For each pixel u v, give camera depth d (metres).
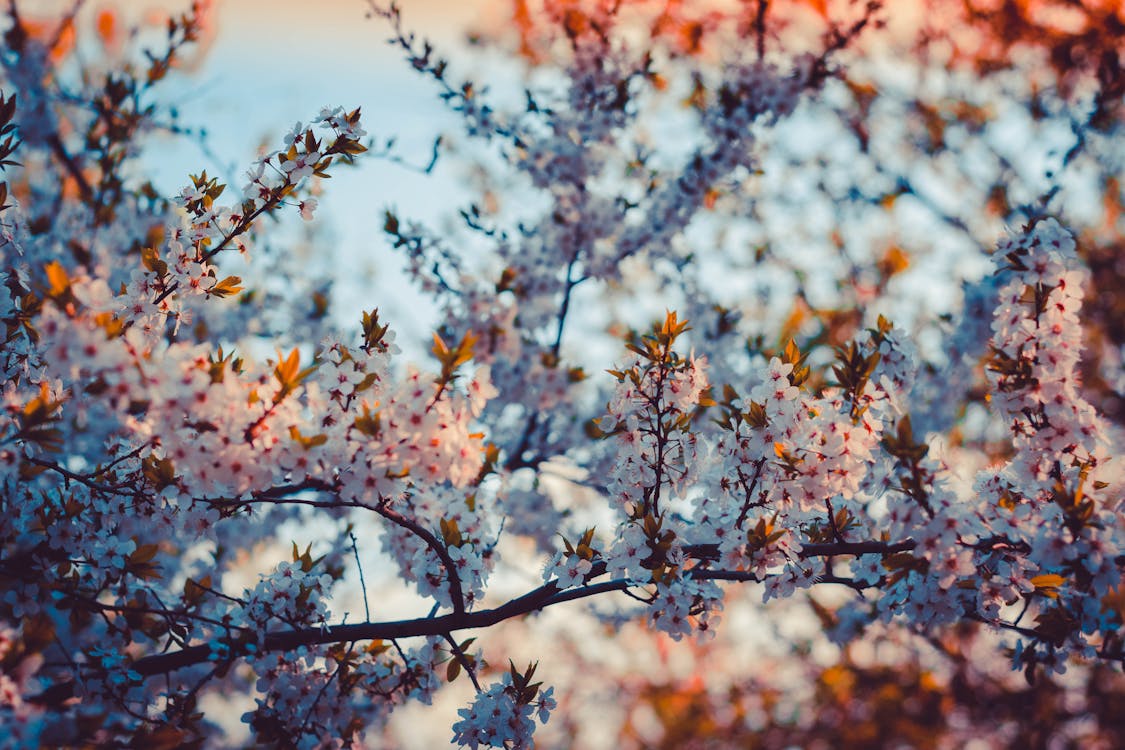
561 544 6.34
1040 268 3.17
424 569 3.63
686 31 6.17
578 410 6.36
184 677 5.54
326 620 3.55
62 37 5.81
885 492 3.34
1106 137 6.92
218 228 3.27
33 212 5.73
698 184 5.78
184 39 5.62
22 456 3.15
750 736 9.80
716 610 3.24
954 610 3.21
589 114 5.89
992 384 3.22
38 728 2.41
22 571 3.18
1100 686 7.74
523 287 5.95
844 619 6.96
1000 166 7.68
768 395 3.16
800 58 5.77
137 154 6.16
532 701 3.38
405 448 2.74
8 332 3.20
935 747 8.77
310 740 3.81
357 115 3.19
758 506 3.30
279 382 2.61
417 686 3.87
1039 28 6.82
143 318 3.25
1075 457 3.19
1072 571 3.11
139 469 3.29
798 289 7.73
